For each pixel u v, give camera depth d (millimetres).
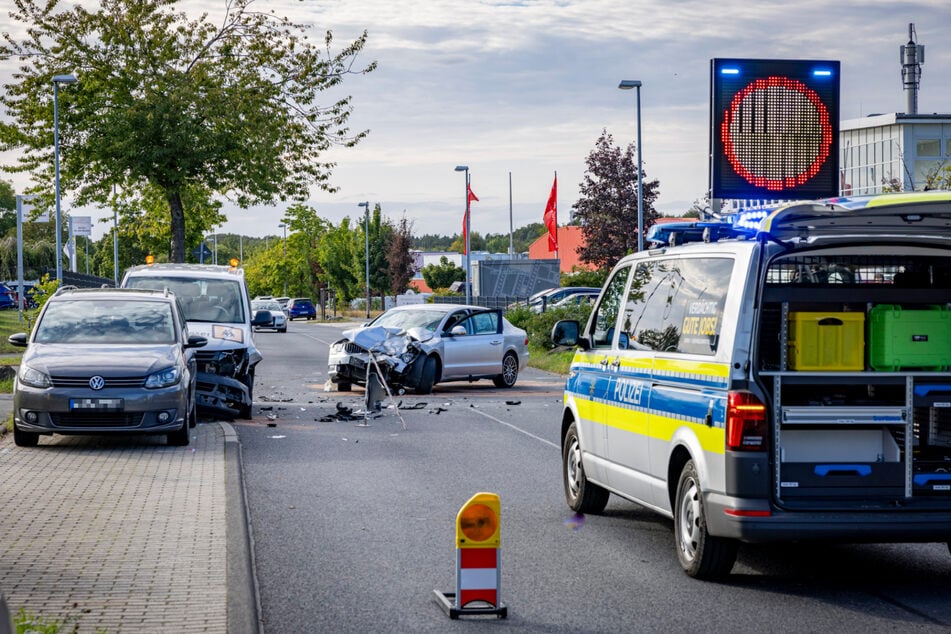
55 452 20141
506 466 19625
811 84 19922
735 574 11852
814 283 11789
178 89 42875
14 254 156000
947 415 11430
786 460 10961
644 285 13523
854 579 11664
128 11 43875
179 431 20797
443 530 14023
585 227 79188
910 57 78250
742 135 19797
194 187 46969
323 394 33500
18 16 43750
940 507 10898
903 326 11148
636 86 47875
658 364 12375
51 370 20359
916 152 74812
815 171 20031
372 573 11766
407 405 30453
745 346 10773
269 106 44656
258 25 45000
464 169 77250
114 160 43344
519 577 11625
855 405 11047
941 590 11188
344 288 129375
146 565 11508
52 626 8945
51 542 12602
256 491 16891
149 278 28000
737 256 11148
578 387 15031
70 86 44469
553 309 56344
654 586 11258
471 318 35844
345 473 18734
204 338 23438
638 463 12867
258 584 11281
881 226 11172
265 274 152750
